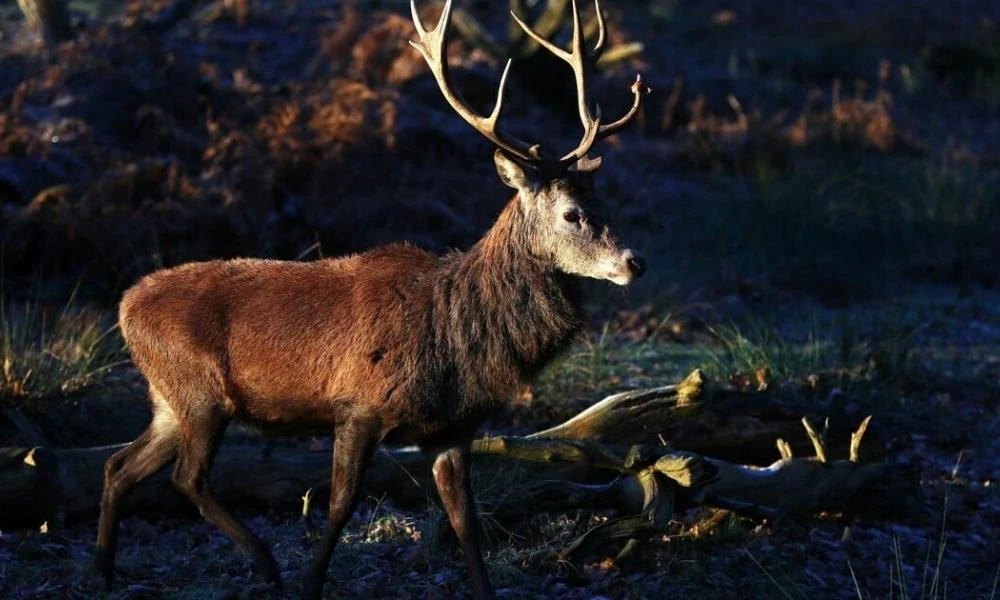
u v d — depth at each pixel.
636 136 29.42
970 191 26.22
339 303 9.89
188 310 10.09
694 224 24.34
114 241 18.44
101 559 10.16
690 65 35.75
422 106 24.86
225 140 21.08
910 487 12.66
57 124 20.75
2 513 11.25
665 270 21.80
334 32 28.70
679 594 10.50
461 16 29.86
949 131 33.53
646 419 12.51
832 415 13.05
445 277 9.85
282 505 11.94
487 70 28.58
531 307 9.81
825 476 12.28
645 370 16.62
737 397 12.96
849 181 26.81
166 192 19.70
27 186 19.20
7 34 28.16
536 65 29.14
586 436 12.45
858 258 23.27
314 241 19.89
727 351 17.48
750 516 11.88
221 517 10.20
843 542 11.90
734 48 38.44
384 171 22.19
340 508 9.73
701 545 11.47
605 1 40.12
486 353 9.73
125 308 10.31
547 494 11.53
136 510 11.74
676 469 10.62
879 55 40.47
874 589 11.04
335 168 21.36
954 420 16.06
